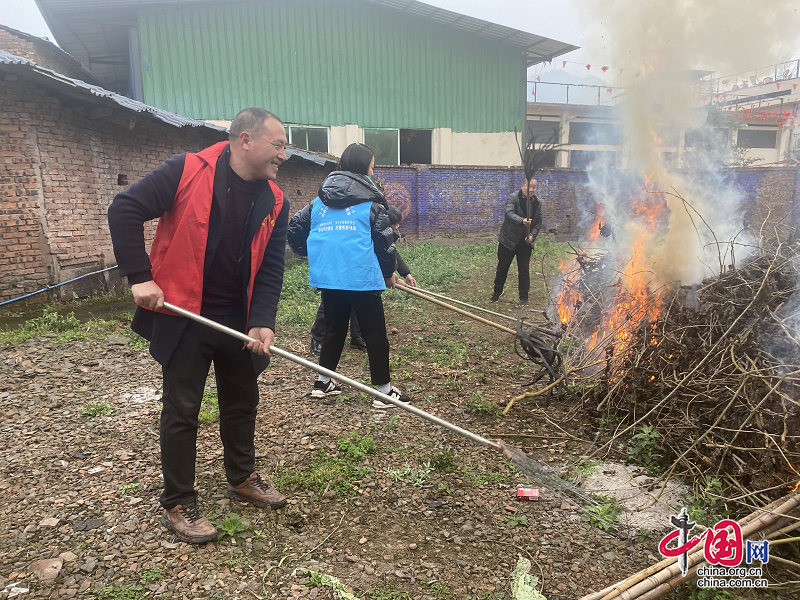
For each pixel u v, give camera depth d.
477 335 6.42
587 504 2.94
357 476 3.21
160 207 2.38
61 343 5.68
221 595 2.24
